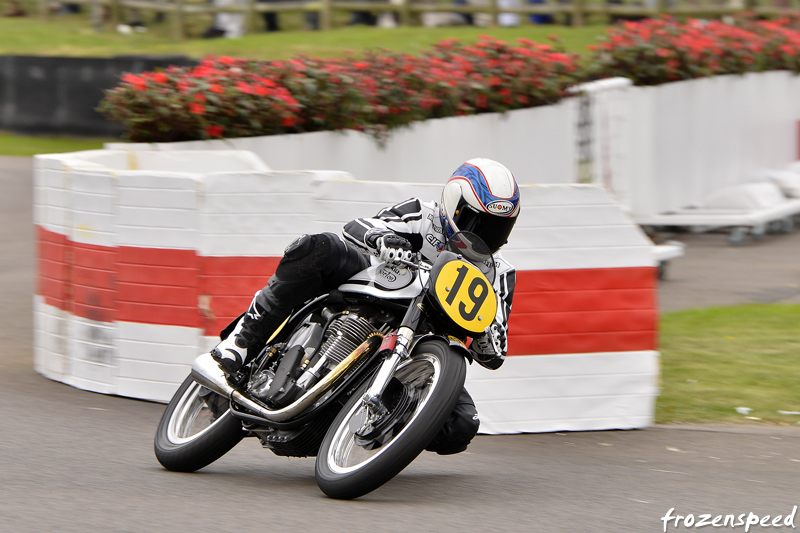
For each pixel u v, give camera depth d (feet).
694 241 133.08
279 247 60.34
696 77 141.38
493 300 43.83
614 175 130.00
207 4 258.57
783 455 56.44
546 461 54.75
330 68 99.71
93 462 51.49
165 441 51.03
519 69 121.39
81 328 66.33
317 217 59.52
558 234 59.57
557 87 125.08
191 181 60.90
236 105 89.04
